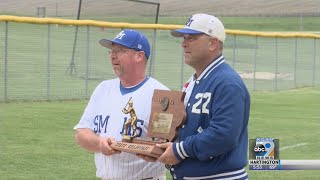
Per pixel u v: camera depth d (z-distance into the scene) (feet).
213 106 19.60
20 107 78.33
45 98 87.40
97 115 22.90
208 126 19.76
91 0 116.67
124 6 118.83
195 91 20.26
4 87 83.92
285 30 298.97
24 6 319.06
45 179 41.83
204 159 19.63
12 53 90.12
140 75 22.34
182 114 20.21
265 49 122.83
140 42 22.08
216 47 20.33
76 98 89.71
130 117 21.91
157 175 22.47
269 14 339.98
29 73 88.99
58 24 87.51
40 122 66.74
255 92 114.42
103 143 21.20
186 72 106.32
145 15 118.11
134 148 20.48
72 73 91.86
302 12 337.11
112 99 22.57
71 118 70.59
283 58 125.29
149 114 21.85
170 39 103.91
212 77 19.95
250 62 119.65
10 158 48.21
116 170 22.30
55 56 92.02
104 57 92.68
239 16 338.54
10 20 82.38
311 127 71.10
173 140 20.35
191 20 20.47
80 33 92.32
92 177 42.60
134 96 22.13
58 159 48.44
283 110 87.51
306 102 99.30
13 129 61.87
